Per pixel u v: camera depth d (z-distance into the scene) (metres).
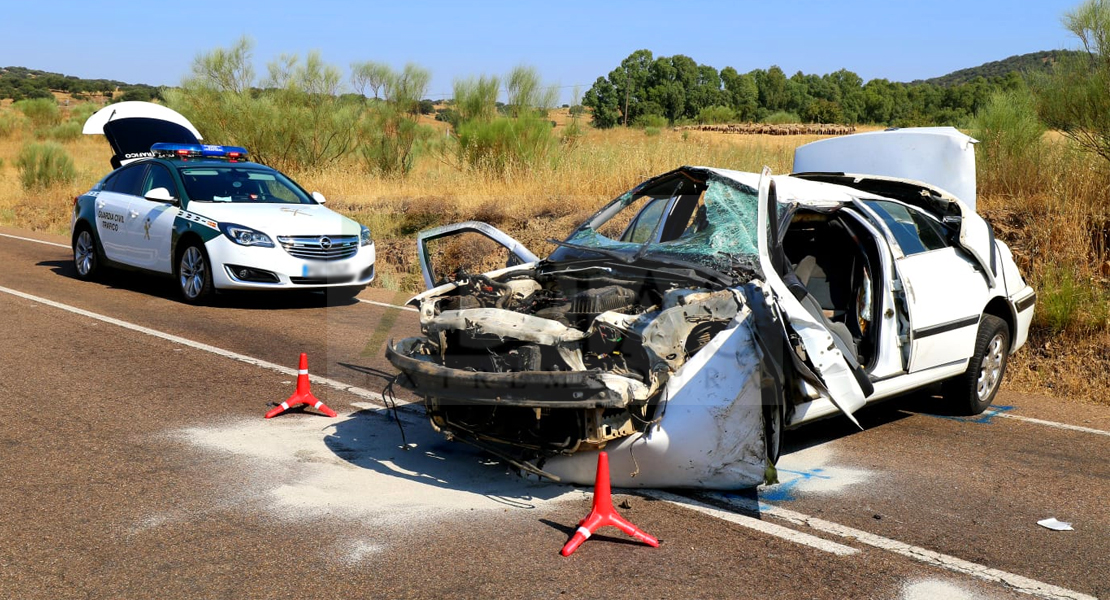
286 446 5.51
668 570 3.85
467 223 6.59
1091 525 4.52
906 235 6.10
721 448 4.56
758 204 5.23
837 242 6.24
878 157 8.16
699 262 5.15
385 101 23.20
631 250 5.62
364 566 3.84
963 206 6.40
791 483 5.06
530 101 22.47
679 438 4.52
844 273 6.15
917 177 7.95
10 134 50.28
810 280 6.15
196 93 22.70
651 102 92.94
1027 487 5.07
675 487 4.75
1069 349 8.56
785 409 4.93
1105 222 10.21
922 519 4.54
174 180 11.27
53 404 6.24
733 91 104.69
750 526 4.38
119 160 14.84
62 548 3.95
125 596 3.53
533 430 4.68
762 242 5.11
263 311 10.23
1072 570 3.97
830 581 3.79
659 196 6.32
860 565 3.96
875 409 6.79
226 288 10.27
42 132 46.66
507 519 4.40
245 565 3.82
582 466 4.73
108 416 6.02
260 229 10.20
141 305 10.40
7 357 7.59
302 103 23.12
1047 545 4.25
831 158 8.44
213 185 11.27
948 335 6.07
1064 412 6.84
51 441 5.45
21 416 5.93
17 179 28.08
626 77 95.88
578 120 22.61
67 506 4.44
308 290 11.24
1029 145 12.06
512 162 18.33
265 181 11.75
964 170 7.76
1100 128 10.95
